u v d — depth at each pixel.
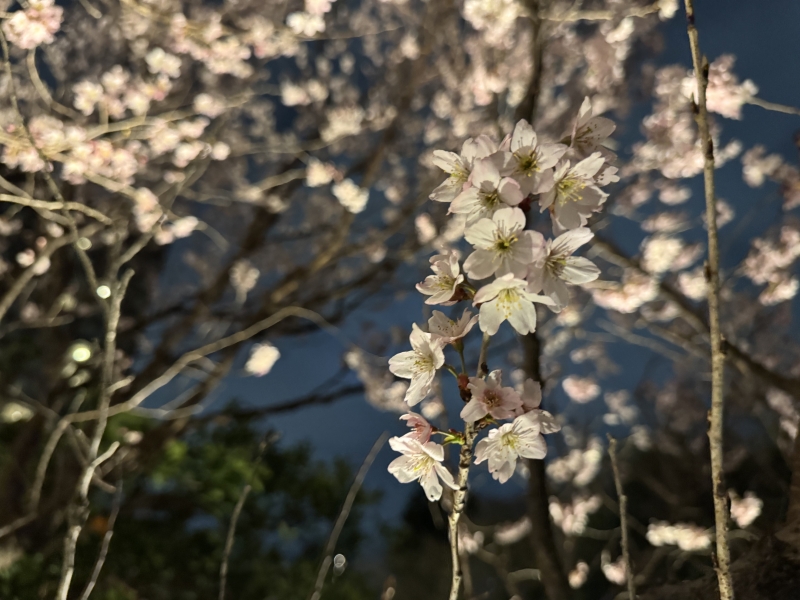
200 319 6.04
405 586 6.68
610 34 4.36
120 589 4.43
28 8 2.73
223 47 4.34
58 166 4.61
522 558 6.38
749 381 4.76
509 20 3.75
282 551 5.98
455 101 6.38
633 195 5.12
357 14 7.20
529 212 1.04
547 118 5.77
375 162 5.77
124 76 3.75
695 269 5.05
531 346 2.47
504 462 1.05
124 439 5.22
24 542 4.82
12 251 5.82
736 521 3.45
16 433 5.69
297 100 6.14
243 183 7.38
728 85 2.67
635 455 6.50
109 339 2.33
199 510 5.89
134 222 5.84
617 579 4.19
